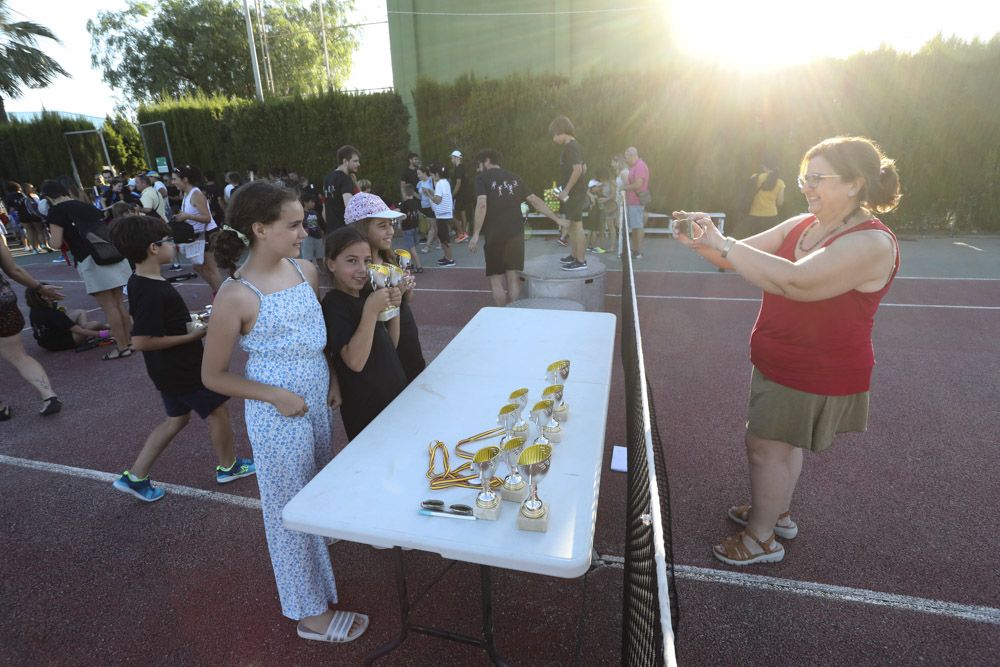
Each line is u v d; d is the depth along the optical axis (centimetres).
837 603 233
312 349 196
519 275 569
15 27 2098
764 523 250
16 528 306
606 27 1364
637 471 161
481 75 1458
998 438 353
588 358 265
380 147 1373
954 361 474
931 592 237
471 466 176
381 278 201
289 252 184
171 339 283
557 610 237
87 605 250
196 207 782
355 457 186
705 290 737
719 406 411
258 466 197
